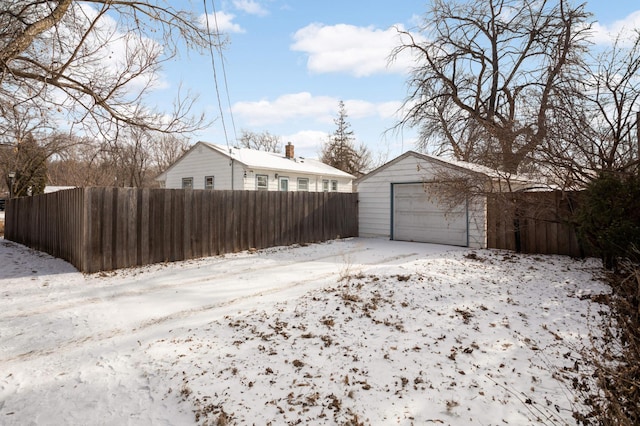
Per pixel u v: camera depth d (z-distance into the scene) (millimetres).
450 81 18969
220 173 18156
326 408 2732
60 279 6938
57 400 2904
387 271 6844
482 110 18484
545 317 4809
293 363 3404
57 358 3654
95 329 4426
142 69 6691
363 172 41875
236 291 6102
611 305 4414
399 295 5426
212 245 9680
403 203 13070
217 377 3156
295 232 12016
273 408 2721
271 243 11258
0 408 2809
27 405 2842
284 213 11688
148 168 33375
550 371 3373
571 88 8078
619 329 4090
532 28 15430
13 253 10055
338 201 13648
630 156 7223
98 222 7547
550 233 9344
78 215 7742
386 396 2912
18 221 12859
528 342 4012
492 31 18047
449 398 2914
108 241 7695
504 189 10156
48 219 10031
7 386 3129
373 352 3674
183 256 9016
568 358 3637
